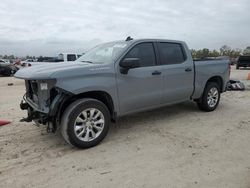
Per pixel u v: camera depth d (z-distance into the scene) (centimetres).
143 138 509
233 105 787
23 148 469
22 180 359
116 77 498
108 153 442
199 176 358
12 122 630
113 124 600
